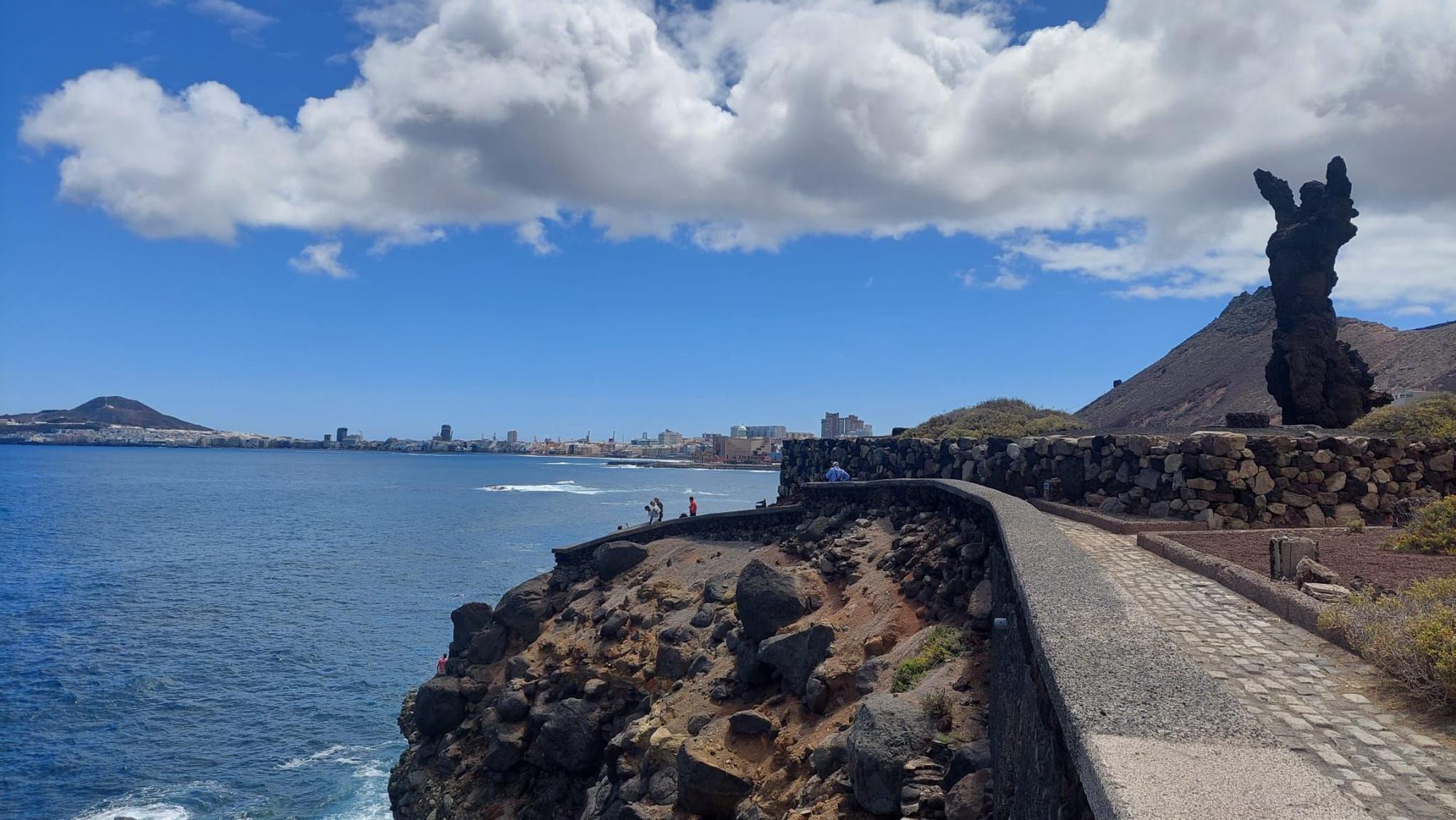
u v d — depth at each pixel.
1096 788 3.86
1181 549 11.82
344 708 37.34
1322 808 3.46
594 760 22.05
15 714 35.50
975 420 33.81
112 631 48.91
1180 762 3.92
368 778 30.38
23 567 70.06
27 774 30.03
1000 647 9.37
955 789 8.66
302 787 29.62
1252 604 9.24
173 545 83.88
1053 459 19.45
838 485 25.25
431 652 45.81
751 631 18.19
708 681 18.86
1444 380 40.44
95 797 28.53
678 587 25.83
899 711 10.38
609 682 22.81
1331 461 16.02
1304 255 23.97
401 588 62.28
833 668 14.34
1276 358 24.12
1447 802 4.56
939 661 11.89
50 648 45.00
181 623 51.25
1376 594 8.98
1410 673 6.26
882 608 15.58
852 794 10.34
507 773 24.08
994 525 11.77
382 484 195.00
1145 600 9.45
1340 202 23.69
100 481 181.12
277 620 52.28
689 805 14.51
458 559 75.88
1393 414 20.73
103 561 73.81
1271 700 6.25
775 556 24.00
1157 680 4.96
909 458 27.14
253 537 91.31
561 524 103.75
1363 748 5.34
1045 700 5.78
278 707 37.25
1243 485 15.96
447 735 27.11
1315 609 8.03
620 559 29.88
